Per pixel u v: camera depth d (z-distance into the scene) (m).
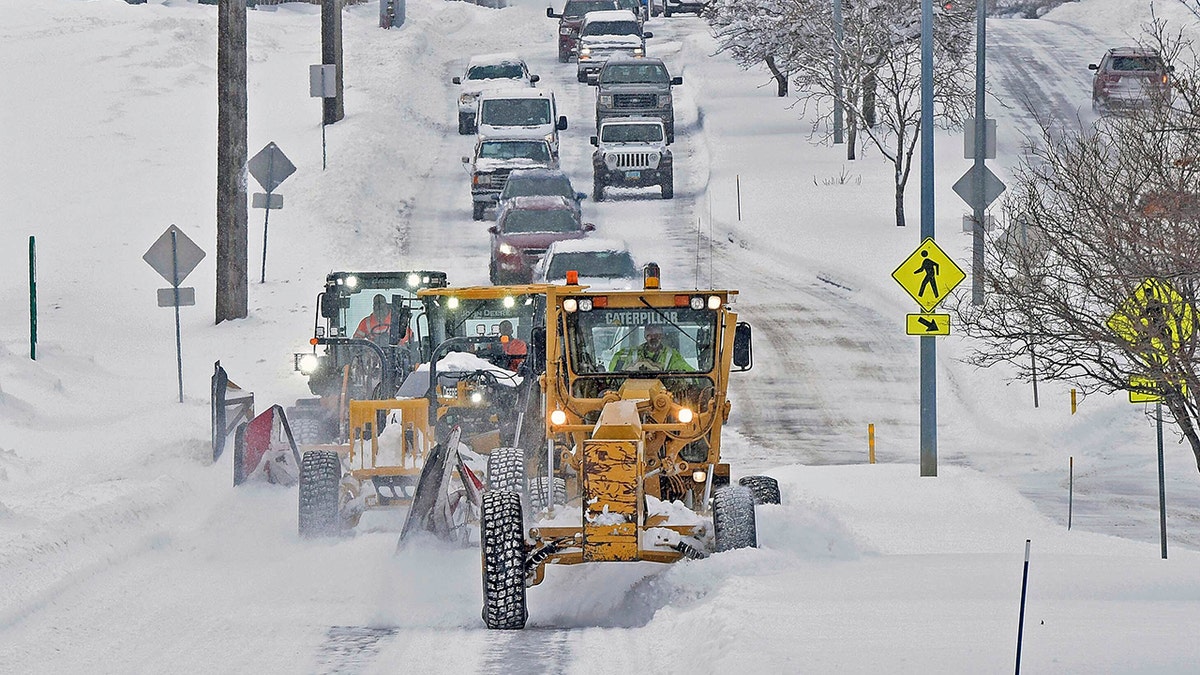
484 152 144.62
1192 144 54.34
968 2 160.50
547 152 144.38
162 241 80.12
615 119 156.00
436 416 52.94
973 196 95.94
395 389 59.78
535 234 113.88
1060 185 65.69
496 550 36.50
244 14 105.75
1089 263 65.75
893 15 153.88
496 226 116.00
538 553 36.69
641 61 172.62
